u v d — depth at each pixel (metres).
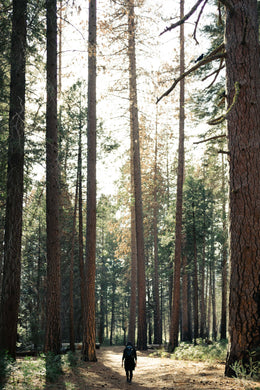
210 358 14.02
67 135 22.05
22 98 11.73
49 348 14.07
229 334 8.56
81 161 22.34
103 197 27.31
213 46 16.86
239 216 8.48
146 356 21.25
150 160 36.47
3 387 7.53
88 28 16.91
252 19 8.77
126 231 34.72
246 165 8.49
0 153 11.82
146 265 48.31
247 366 7.97
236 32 8.77
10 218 11.11
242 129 8.56
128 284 56.59
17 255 11.05
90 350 15.74
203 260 34.22
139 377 12.10
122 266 58.19
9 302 10.69
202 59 9.02
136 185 26.38
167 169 41.62
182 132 23.25
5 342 10.45
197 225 31.08
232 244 8.59
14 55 11.60
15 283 10.85
